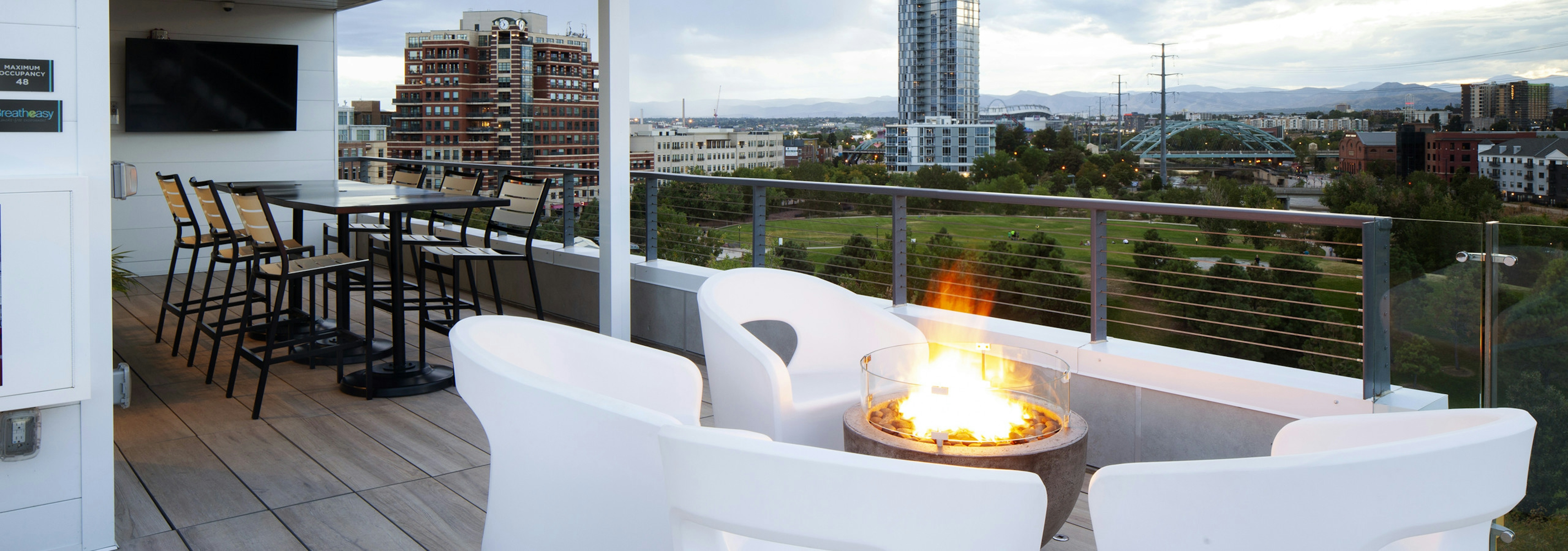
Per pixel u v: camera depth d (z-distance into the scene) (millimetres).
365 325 3955
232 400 3906
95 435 2445
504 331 2156
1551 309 2438
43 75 2256
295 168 8125
